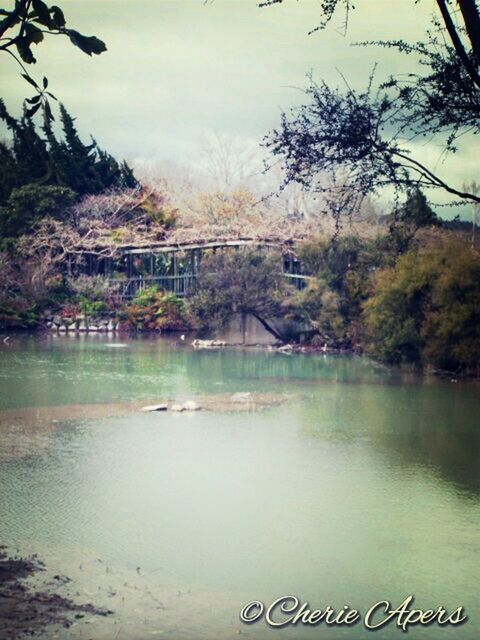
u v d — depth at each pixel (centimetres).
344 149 1184
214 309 7962
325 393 4600
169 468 2817
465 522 2283
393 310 5666
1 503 2361
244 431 3484
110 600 1606
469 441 3328
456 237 5481
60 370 5391
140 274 9212
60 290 8744
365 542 2098
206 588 1744
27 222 8756
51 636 1346
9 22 898
